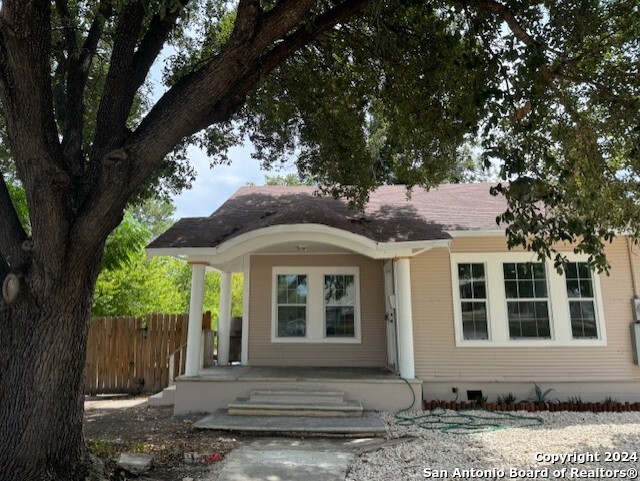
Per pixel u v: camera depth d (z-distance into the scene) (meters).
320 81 8.36
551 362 9.69
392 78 7.64
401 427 7.68
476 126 6.42
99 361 12.01
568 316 9.86
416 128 7.86
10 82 4.33
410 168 8.57
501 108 5.34
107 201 4.62
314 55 8.21
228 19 9.14
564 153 5.89
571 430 7.39
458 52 6.85
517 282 10.07
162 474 5.39
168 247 8.95
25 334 4.63
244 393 9.00
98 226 4.68
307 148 9.62
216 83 4.87
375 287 11.47
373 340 11.22
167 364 11.93
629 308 9.84
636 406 9.23
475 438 6.92
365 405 8.86
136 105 9.97
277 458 6.00
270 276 11.63
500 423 7.99
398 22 7.06
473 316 10.00
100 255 5.17
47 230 4.48
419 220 9.93
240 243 8.95
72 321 4.78
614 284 9.95
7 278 4.56
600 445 6.42
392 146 8.52
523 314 9.94
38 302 4.63
